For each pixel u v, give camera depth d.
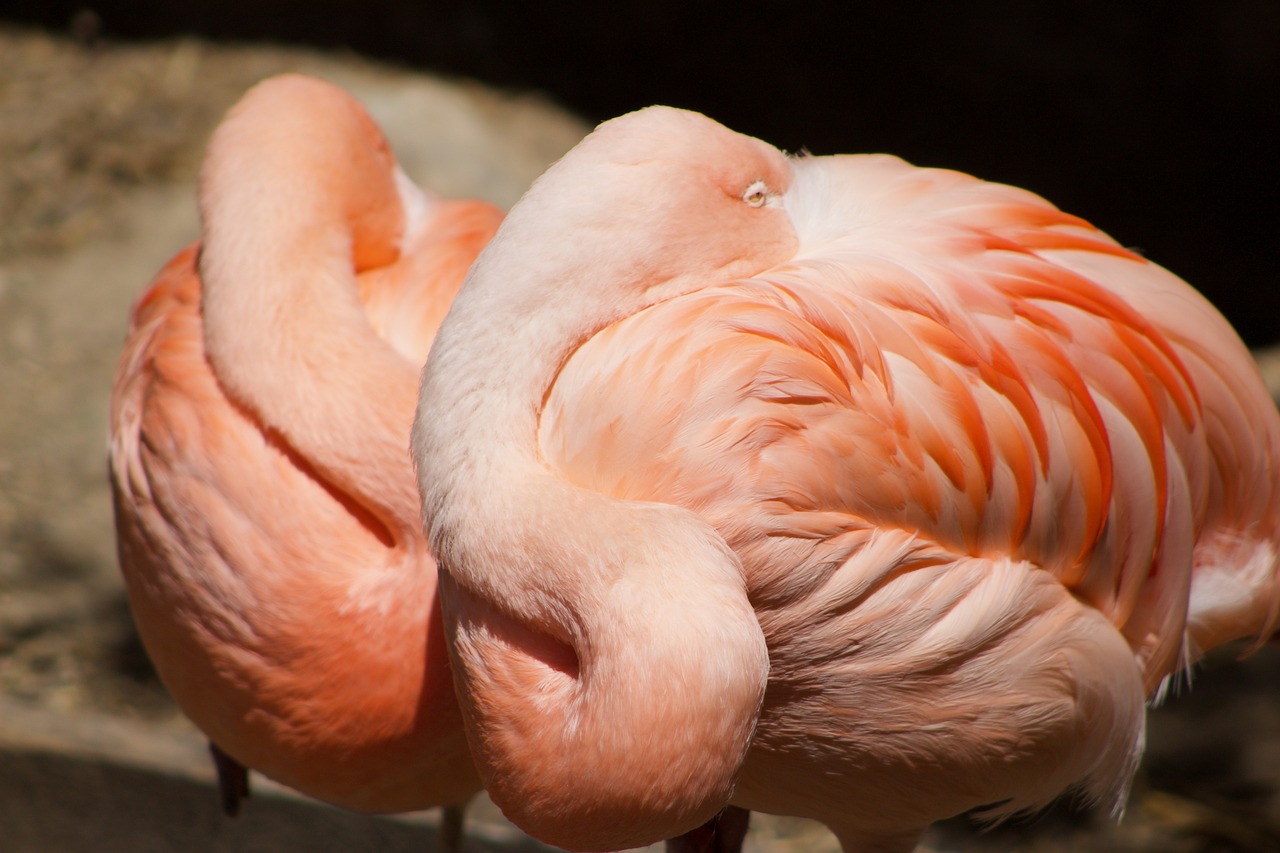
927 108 12.54
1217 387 6.54
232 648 6.50
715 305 6.39
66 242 9.37
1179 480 6.51
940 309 6.43
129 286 9.01
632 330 6.38
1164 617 6.53
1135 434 6.48
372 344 6.51
